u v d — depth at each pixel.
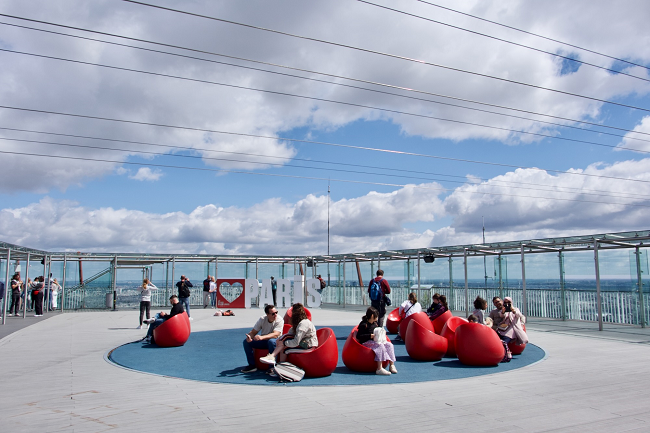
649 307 15.09
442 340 9.51
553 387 6.95
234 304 25.69
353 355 8.27
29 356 10.05
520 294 19.25
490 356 8.62
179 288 20.11
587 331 13.97
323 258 28.92
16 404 6.07
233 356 10.14
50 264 23.66
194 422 5.24
